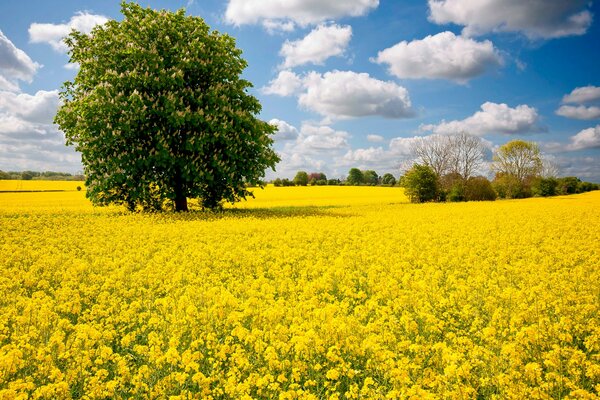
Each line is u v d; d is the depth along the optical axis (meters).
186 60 28.17
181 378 5.21
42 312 7.18
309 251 14.29
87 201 45.28
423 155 66.75
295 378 5.57
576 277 10.86
